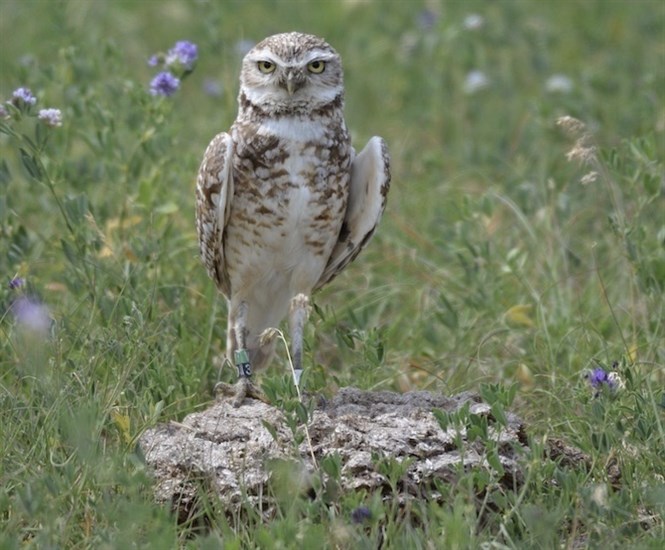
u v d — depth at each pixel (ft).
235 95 52.42
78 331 33.60
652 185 37.09
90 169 42.11
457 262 42.24
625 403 31.99
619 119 51.24
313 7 69.41
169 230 40.04
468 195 43.42
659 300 36.32
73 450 28.78
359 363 34.55
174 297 37.27
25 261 37.14
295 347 34.65
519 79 59.62
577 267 40.29
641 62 60.29
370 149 35.22
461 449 27.58
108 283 36.63
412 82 60.59
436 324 39.09
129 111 43.29
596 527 26.68
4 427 30.14
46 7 65.51
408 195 47.75
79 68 44.14
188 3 66.74
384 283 42.19
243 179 34.63
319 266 36.04
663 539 26.09
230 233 35.37
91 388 30.58
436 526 27.14
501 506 27.32
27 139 35.83
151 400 31.09
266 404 31.60
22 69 44.34
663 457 29.40
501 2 65.98
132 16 66.44
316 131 34.58
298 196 34.63
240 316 36.22
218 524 27.61
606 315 37.93
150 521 26.50
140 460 28.17
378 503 26.40
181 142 49.57
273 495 27.94
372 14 69.10
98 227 37.37
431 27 64.08
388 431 29.50
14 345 33.12
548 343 35.35
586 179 37.27
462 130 55.06
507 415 30.48
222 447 29.53
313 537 25.17
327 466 27.37
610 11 67.72
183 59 41.24
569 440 31.30
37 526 27.43
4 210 37.17
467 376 36.22
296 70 33.91
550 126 50.29
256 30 65.67
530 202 44.60
